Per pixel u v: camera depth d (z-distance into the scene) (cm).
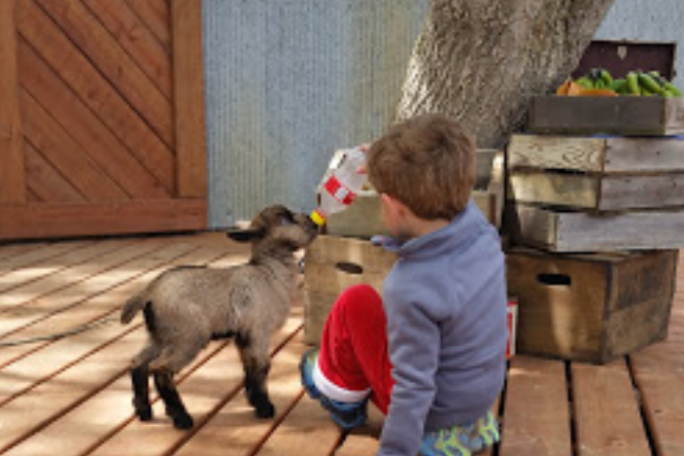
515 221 371
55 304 450
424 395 211
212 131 684
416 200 215
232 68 679
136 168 652
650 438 293
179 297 268
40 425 287
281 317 293
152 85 645
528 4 384
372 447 272
